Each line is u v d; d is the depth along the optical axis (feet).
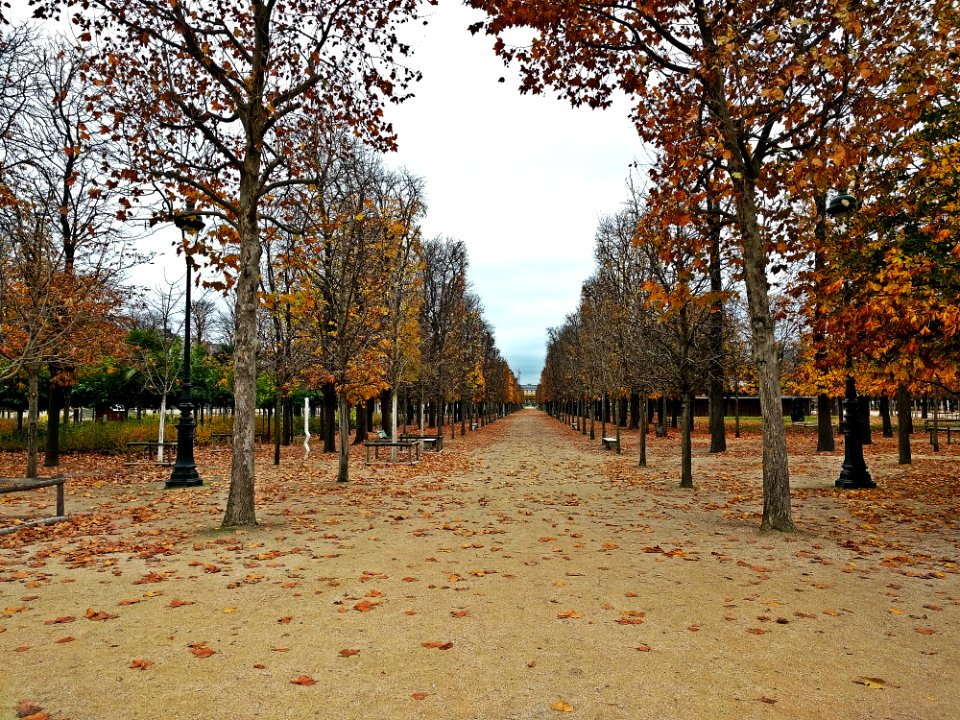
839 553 24.76
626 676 12.95
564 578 20.66
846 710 11.54
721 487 47.50
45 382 81.10
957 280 31.94
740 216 30.78
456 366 104.37
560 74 32.40
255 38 32.32
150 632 15.51
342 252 52.19
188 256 34.60
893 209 36.86
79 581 20.36
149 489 45.57
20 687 12.39
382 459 72.33
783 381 106.01
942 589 19.72
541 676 12.91
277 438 65.72
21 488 28.99
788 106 27.43
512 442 111.75
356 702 11.73
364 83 35.04
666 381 56.85
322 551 24.77
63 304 45.27
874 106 26.16
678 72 30.55
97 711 11.38
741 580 20.58
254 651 14.25
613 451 87.15
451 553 24.39
